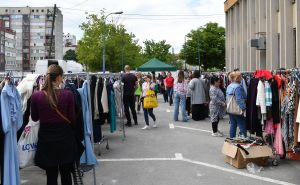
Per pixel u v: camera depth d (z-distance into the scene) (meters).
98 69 53.56
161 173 7.39
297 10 17.50
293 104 7.26
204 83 15.24
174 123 14.59
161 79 32.03
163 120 15.58
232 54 34.94
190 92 15.86
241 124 9.35
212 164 8.05
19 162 5.62
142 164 8.12
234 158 7.75
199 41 59.44
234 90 9.24
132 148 9.83
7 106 4.91
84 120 6.03
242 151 7.65
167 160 8.45
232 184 6.63
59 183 6.80
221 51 59.16
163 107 21.75
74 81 8.19
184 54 61.03
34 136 5.74
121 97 11.06
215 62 60.00
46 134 4.85
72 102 4.96
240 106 9.10
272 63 21.25
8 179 4.94
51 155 4.82
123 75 13.81
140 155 8.98
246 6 29.25
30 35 133.12
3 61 104.81
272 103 7.66
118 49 52.47
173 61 81.75
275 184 6.62
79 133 5.51
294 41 18.83
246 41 29.19
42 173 7.54
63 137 4.87
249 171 7.45
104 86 8.56
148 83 13.12
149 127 13.59
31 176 7.33
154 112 18.86
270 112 7.67
